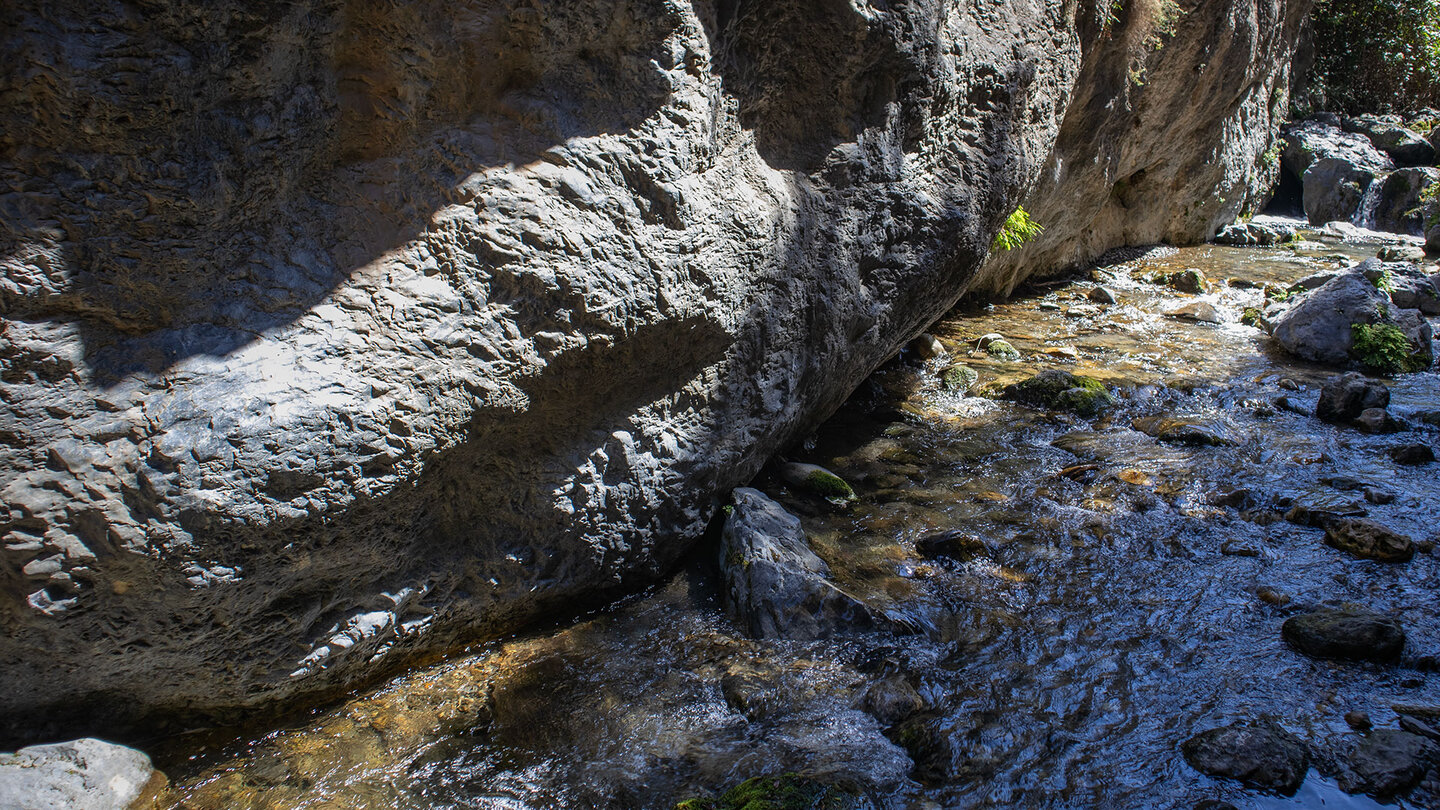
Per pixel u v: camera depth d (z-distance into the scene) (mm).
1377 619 2947
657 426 3113
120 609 2152
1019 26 4418
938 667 2902
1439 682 2775
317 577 2434
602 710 2729
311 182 2334
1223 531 3746
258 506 2168
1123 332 6766
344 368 2283
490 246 2465
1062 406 5148
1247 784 2369
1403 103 14938
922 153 4027
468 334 2469
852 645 3008
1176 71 7691
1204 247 10125
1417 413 4891
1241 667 2877
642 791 2422
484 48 2428
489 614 2953
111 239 2021
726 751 2562
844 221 3699
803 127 3502
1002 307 7461
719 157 3098
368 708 2713
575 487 2910
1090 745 2547
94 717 2369
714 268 3035
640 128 2717
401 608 2701
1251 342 6477
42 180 1917
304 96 2248
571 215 2592
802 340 3652
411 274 2393
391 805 2375
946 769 2463
